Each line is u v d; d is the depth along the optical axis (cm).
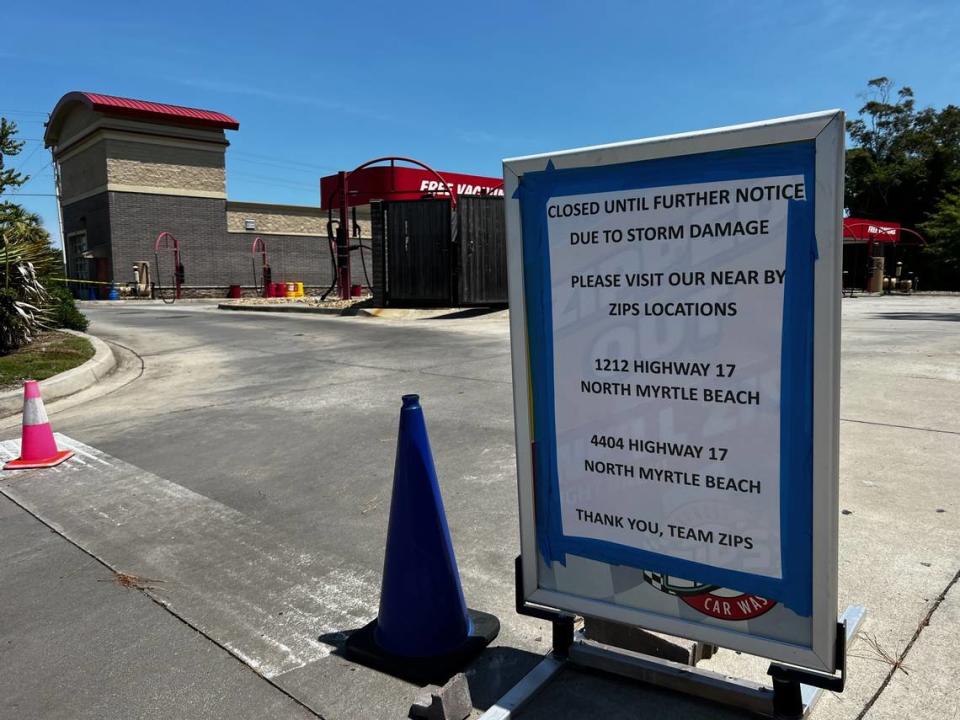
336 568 379
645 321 237
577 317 250
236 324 1725
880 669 261
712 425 229
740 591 232
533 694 257
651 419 240
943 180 4075
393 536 289
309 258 4325
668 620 246
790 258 208
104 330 1620
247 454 597
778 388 216
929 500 418
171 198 3781
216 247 3941
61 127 4162
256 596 351
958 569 334
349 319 1761
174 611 338
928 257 3691
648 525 246
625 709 250
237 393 862
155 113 3631
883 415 611
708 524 235
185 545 416
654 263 231
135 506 485
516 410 266
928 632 283
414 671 277
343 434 644
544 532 269
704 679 250
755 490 225
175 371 1055
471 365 973
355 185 2180
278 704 265
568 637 276
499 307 1764
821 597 216
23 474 571
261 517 455
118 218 3625
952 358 895
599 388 249
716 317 223
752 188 211
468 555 382
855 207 4422
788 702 232
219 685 279
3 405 812
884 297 2555
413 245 1767
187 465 574
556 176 245
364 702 265
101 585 368
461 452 566
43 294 1162
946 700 244
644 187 229
